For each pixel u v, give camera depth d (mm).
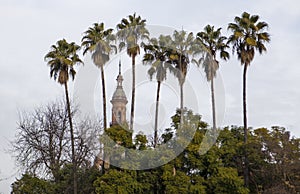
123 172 32719
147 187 32781
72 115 41594
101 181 33031
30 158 40344
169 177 32312
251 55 39312
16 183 39875
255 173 36688
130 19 38875
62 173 40281
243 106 38938
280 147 35719
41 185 38500
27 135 40969
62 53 39469
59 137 41500
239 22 39812
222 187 32312
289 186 34031
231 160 37062
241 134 39531
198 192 31625
